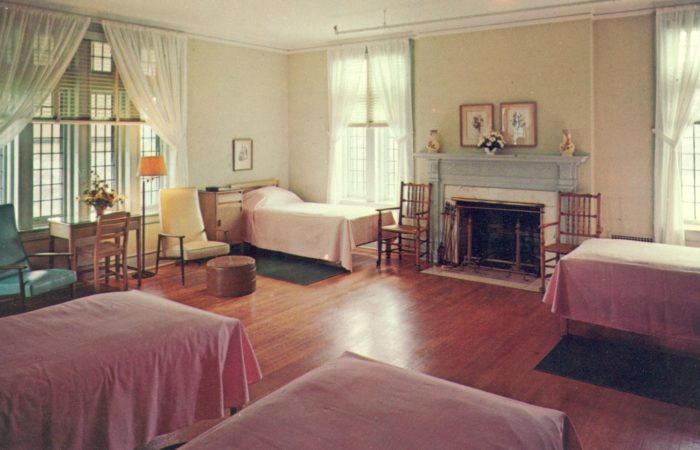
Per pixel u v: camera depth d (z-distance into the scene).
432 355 4.12
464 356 4.11
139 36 6.46
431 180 7.17
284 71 8.54
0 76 5.33
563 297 4.39
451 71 6.99
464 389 2.12
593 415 3.22
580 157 5.98
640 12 5.91
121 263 6.61
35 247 5.81
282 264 7.17
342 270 6.85
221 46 7.54
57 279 4.83
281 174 8.69
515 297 5.67
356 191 8.33
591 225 6.27
